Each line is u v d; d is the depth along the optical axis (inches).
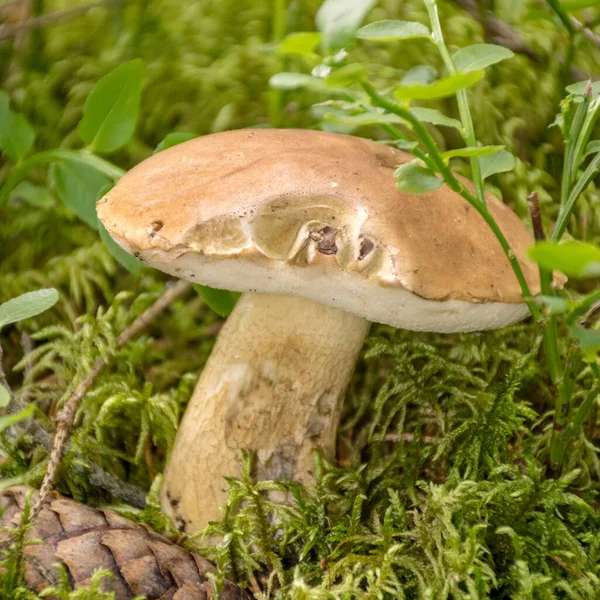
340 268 14.1
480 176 14.6
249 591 15.4
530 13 16.7
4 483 14.7
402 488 16.4
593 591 15.1
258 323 15.5
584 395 17.3
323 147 14.9
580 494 16.9
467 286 14.3
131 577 14.4
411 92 13.0
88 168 16.7
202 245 14.1
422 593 14.9
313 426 15.7
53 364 17.7
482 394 17.1
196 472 15.6
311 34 13.1
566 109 14.7
